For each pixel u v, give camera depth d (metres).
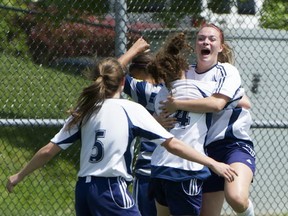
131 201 19.19
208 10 30.06
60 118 28.27
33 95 28.55
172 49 21.42
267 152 31.81
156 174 21.22
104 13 28.97
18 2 29.59
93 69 19.88
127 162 19.38
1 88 28.56
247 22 32.38
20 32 29.19
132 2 29.09
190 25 29.48
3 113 28.41
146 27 29.06
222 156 21.89
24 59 28.97
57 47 28.81
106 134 19.22
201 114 21.17
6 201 28.98
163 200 21.89
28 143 29.67
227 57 22.89
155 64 21.39
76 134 19.83
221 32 22.00
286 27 32.81
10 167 29.62
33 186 29.25
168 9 29.30
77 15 28.88
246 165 21.48
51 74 28.75
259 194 31.56
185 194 21.02
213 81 21.36
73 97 28.50
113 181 19.09
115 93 19.84
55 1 28.89
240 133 21.88
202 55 21.52
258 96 31.66
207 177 21.17
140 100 23.70
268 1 32.56
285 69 32.12
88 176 19.14
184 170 20.92
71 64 28.78
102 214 18.97
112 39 28.70
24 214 28.72
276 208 31.23
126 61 22.97
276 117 31.69
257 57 31.72
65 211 29.02
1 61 29.11
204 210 22.09
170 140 19.34
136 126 19.38
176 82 21.39
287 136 31.97
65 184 29.42
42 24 28.97
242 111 21.94
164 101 21.23
